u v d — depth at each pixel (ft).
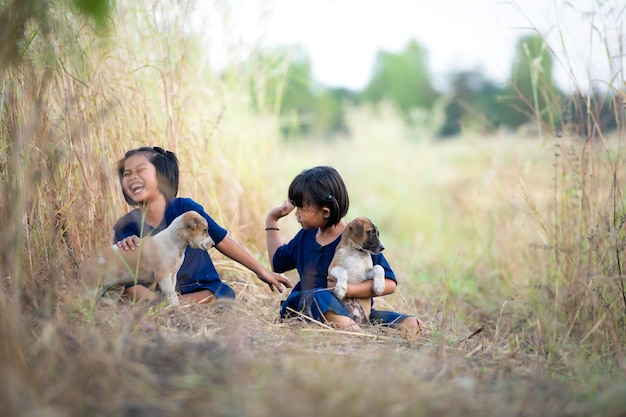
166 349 10.91
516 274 22.93
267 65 27.71
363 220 15.69
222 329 13.26
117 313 13.09
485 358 13.34
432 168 46.93
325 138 60.44
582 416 9.78
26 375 9.30
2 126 14.52
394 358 12.12
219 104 24.91
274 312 16.60
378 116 55.98
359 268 15.62
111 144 17.31
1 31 12.02
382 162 46.88
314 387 9.48
